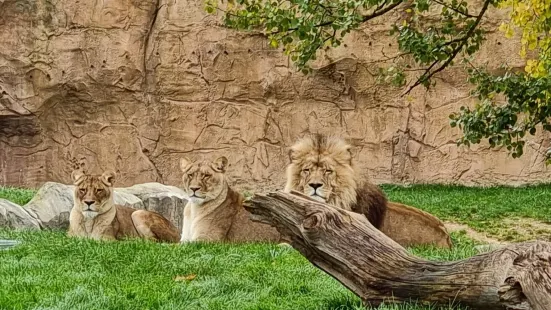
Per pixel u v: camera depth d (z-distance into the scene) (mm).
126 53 27844
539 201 22562
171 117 28062
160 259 10227
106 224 13898
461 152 27062
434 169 27266
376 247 6797
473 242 15867
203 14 28016
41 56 27281
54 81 27359
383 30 27422
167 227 14602
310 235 6797
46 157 27656
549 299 5641
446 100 27203
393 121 27531
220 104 28031
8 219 14852
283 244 11758
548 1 11742
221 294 8133
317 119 27875
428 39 14594
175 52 28047
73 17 27547
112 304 7539
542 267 5816
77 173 14094
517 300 5879
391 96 27500
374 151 27641
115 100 27953
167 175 28000
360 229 6863
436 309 6496
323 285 8320
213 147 27984
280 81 27812
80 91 27641
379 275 6727
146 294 8023
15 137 27500
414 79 27188
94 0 27672
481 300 6238
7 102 26938
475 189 25281
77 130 27859
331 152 11234
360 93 27688
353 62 27531
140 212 14445
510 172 26766
